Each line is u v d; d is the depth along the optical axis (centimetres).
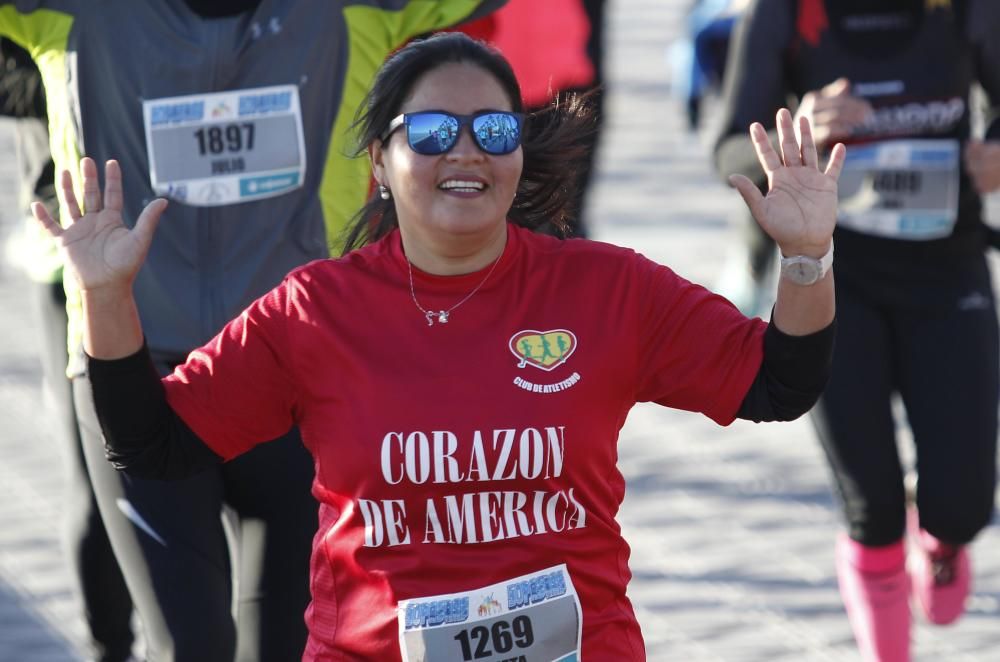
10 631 1004
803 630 1002
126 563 666
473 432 507
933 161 871
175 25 678
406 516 513
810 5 877
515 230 534
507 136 510
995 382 870
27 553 1118
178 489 661
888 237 867
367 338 519
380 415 511
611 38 3297
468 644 511
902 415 1373
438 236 512
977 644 983
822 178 515
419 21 707
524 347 516
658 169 2217
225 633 656
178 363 695
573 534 520
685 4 3766
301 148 691
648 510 1190
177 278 686
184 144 682
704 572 1084
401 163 515
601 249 534
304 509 671
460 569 511
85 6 677
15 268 1778
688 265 1764
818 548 1123
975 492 850
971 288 877
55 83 682
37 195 759
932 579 921
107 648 816
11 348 1541
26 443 1312
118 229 512
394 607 514
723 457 1298
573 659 520
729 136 893
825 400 864
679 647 979
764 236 1368
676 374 532
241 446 538
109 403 517
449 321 519
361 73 698
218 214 686
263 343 528
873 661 887
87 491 779
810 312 514
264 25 682
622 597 539
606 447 523
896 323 876
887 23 871
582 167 591
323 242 697
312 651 537
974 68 883
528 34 994
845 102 828
